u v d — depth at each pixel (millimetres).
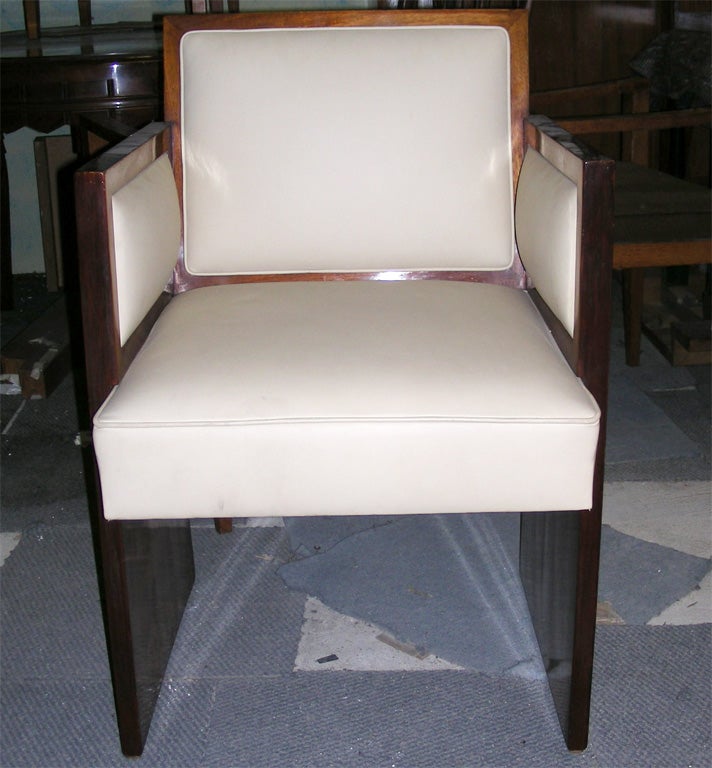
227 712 1120
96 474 931
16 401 2084
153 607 1113
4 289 2639
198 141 1178
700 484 1640
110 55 2031
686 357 2162
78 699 1150
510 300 1120
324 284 1173
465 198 1179
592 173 868
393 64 1167
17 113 2062
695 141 2633
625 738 1066
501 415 880
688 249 1555
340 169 1172
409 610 1307
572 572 995
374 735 1078
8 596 1369
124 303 932
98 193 862
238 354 951
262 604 1331
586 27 2871
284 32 1184
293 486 898
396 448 884
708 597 1322
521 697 1136
